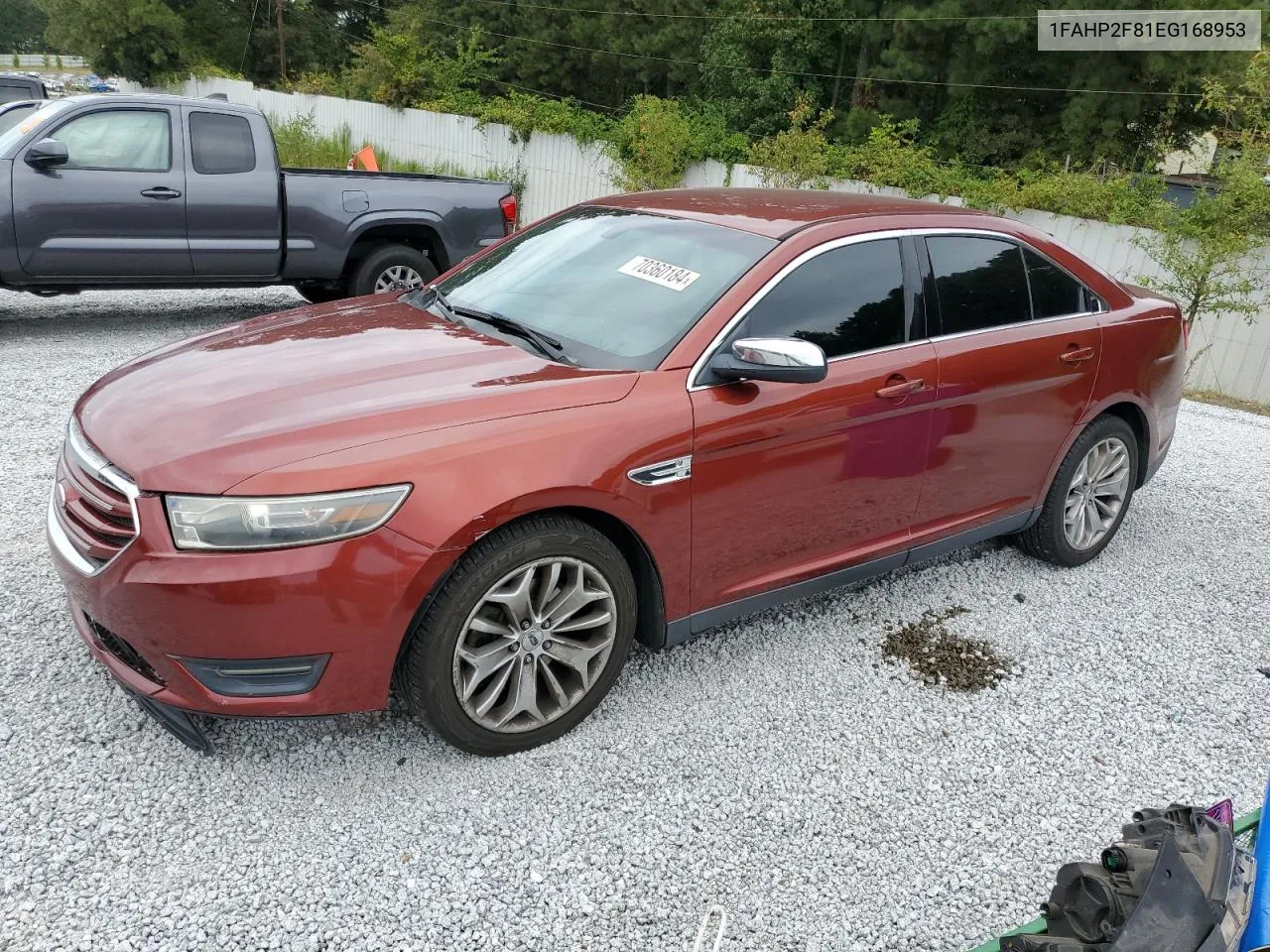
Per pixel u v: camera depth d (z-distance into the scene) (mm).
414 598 2617
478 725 2883
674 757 3070
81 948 2227
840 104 30562
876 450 3570
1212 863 1723
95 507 2713
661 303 3340
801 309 3379
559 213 4355
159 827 2615
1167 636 4129
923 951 2441
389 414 2725
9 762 2809
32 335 7609
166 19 41812
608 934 2396
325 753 2957
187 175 7551
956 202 16953
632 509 2945
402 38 27328
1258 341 12844
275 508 2484
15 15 104875
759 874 2633
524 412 2820
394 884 2486
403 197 8453
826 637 3891
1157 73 22328
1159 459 4988
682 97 35125
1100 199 14930
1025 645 3967
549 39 37812
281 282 8328
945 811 2943
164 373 3162
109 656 2836
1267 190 12180
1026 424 4109
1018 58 24359
